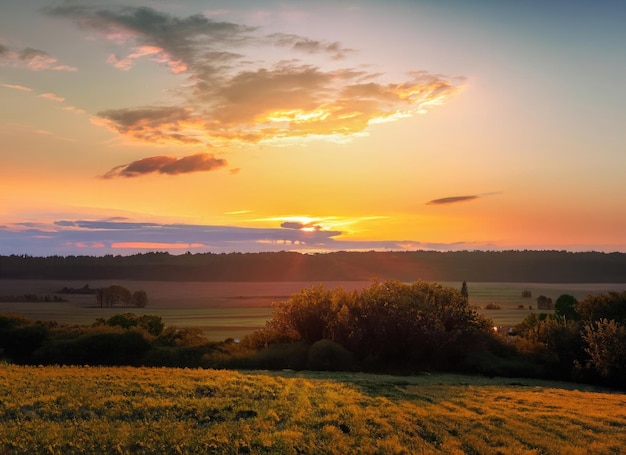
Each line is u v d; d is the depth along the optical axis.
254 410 20.92
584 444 19.09
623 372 43.53
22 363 47.88
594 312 56.38
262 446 16.56
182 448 15.92
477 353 50.94
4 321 57.41
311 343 53.59
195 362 48.28
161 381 26.91
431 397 28.64
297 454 16.25
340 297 55.84
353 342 51.06
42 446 15.38
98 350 48.94
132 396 22.41
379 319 52.03
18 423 17.39
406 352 51.50
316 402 23.75
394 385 34.09
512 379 46.16
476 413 23.92
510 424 21.47
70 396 21.52
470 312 55.97
